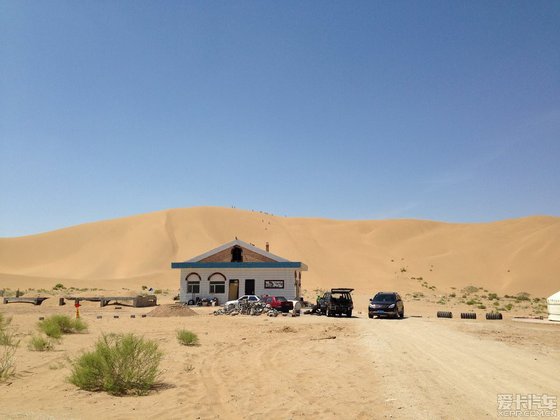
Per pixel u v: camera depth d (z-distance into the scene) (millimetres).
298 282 55188
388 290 98625
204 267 51281
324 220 149750
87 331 21688
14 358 13633
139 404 9062
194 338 18156
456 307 55531
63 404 8891
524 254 118875
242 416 8344
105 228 131750
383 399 9320
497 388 10195
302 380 11359
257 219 139875
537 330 25078
